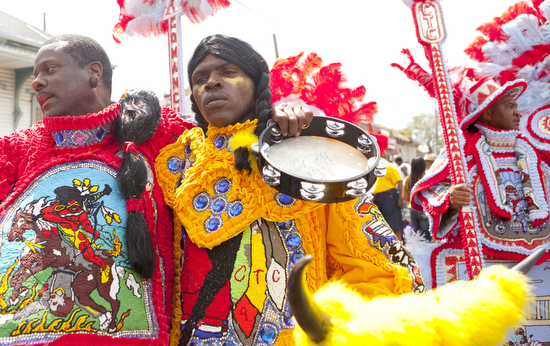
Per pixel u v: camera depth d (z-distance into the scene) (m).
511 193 2.54
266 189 1.17
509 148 2.62
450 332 0.76
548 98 2.77
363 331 0.74
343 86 1.45
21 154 1.19
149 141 1.31
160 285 1.12
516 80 2.49
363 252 1.17
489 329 0.77
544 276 2.46
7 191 1.16
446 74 2.37
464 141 2.66
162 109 1.45
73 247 1.00
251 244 1.14
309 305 0.70
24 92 8.35
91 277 0.99
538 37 2.71
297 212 1.15
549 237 2.49
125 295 1.02
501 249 2.49
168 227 1.26
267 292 1.11
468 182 2.31
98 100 1.20
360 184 1.05
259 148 1.09
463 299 0.80
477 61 2.83
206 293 1.13
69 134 1.16
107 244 1.03
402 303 0.82
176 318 1.18
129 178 1.10
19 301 0.94
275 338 1.10
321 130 1.26
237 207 1.15
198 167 1.22
